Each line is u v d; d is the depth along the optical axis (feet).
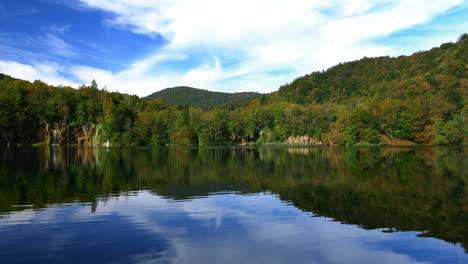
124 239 42.29
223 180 95.20
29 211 57.21
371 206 59.82
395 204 61.26
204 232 45.34
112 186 84.79
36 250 38.34
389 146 370.94
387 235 43.57
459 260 35.45
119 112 474.49
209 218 52.65
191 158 190.19
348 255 36.88
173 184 88.22
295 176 103.04
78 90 543.80
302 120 504.43
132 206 61.36
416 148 303.68
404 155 201.05
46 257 36.24
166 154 235.20
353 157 187.93
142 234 44.39
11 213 55.77
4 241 41.42
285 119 526.57
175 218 52.65
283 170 120.47
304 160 168.45
